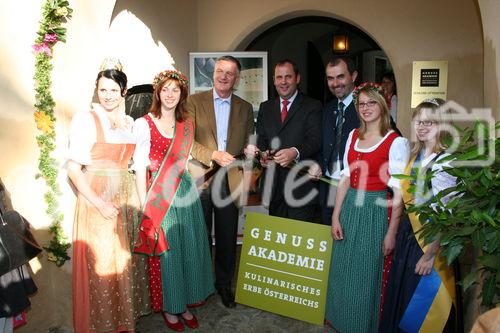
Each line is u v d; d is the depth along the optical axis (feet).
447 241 5.85
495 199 5.64
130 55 13.70
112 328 9.16
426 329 8.13
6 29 8.66
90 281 9.05
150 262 9.95
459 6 16.42
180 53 17.37
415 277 8.26
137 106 11.28
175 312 9.77
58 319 10.19
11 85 8.78
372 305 8.95
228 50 18.86
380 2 17.02
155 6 15.31
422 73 16.88
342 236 9.32
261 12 18.38
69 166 8.66
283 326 10.48
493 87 7.59
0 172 8.59
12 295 7.75
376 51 24.08
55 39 9.25
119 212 9.10
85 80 9.93
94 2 9.93
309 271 10.46
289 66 10.80
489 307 6.41
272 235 10.85
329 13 17.78
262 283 10.95
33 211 9.39
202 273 10.19
